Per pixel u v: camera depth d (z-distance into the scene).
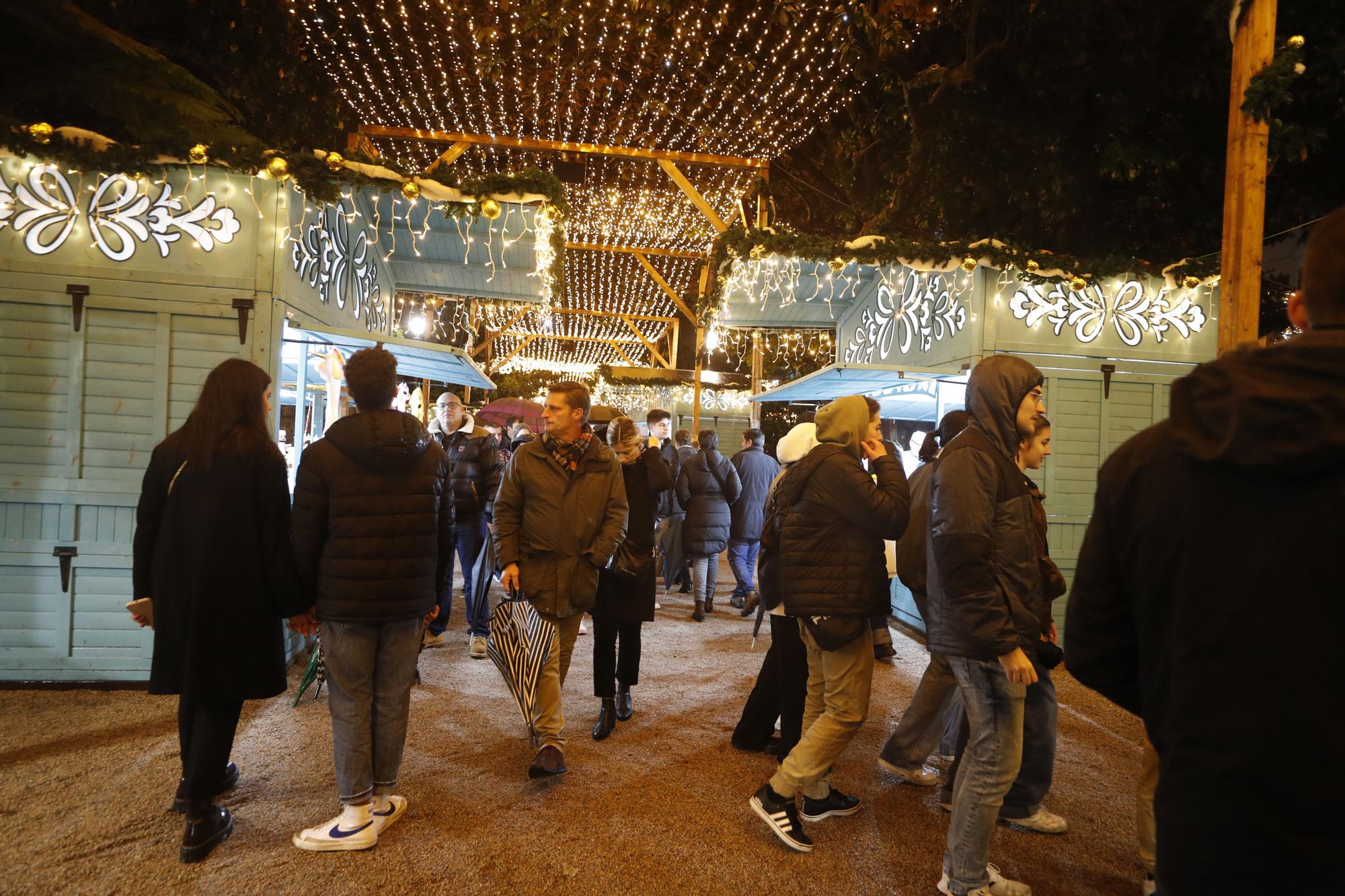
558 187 4.84
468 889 2.42
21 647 4.24
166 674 2.54
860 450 2.86
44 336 4.25
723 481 6.45
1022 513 2.29
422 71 7.09
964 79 6.77
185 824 2.75
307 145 7.31
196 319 4.38
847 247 5.52
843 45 6.71
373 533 2.60
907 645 5.75
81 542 4.26
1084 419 5.66
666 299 17.80
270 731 3.64
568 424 3.29
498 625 3.17
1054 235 7.11
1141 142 6.40
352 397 2.70
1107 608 1.16
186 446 2.55
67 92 4.98
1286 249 6.97
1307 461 0.88
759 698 3.58
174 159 4.25
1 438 4.23
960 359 5.80
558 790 3.15
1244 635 0.93
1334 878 0.87
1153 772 2.48
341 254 5.60
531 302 7.97
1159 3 5.80
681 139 8.48
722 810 3.01
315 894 2.36
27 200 4.24
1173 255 6.92
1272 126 4.16
